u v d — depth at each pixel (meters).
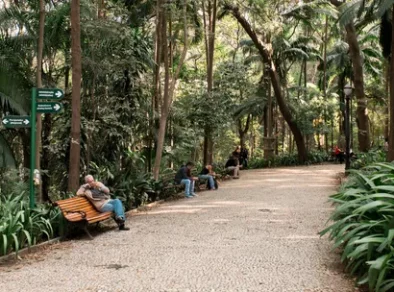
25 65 12.45
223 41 31.17
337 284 5.12
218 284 5.27
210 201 12.50
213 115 18.64
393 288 4.64
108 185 11.50
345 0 23.95
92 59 12.45
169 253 6.84
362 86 22.44
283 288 5.05
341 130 35.88
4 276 5.80
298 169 23.70
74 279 5.62
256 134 41.75
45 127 13.30
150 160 16.11
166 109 14.22
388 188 5.08
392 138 13.27
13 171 11.45
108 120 13.22
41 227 7.60
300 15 25.11
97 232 8.70
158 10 13.85
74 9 9.48
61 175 13.20
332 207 10.62
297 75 42.16
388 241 4.43
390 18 17.38
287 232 8.08
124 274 5.79
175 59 21.27
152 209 11.55
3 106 11.80
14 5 12.12
